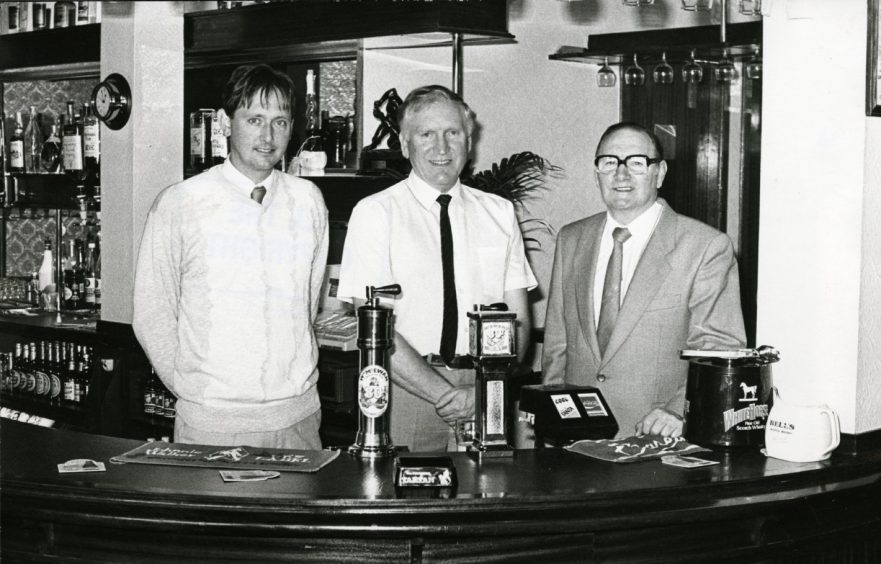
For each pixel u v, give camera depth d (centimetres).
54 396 546
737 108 656
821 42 280
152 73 501
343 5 450
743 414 272
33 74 611
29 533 250
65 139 574
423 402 331
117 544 243
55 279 618
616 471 254
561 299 344
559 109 618
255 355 321
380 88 491
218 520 232
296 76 531
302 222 334
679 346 321
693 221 327
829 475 258
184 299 325
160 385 492
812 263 283
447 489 237
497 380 269
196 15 501
